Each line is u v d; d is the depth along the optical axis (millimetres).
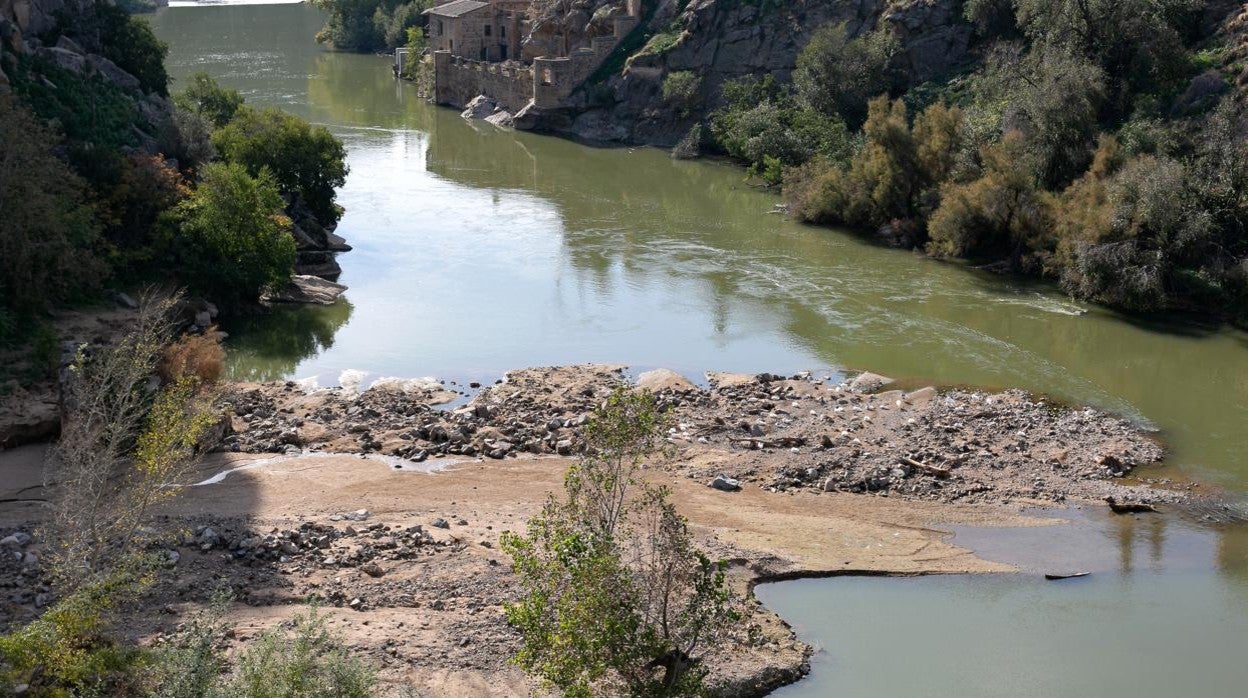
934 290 60688
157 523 31812
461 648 26375
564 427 42625
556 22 116875
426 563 30734
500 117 111375
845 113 88938
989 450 41094
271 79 132250
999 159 64125
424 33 149625
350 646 25859
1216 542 34781
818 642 28891
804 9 97875
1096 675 27844
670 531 23594
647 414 24812
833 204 73375
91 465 27750
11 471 37031
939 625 29891
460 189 83375
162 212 55594
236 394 45188
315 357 50812
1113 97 73188
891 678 27438
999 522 35719
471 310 57344
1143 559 33562
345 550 31125
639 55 103812
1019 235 63875
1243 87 67938
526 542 23172
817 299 59094
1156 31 72125
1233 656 28781
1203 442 42438
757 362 50469
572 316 56500
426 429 42031
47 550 28547
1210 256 57656
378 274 63156
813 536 34219
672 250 68125
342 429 42344
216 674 21812
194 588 28391
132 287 53188
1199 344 53281
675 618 22922
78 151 55875
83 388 33156
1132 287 56375
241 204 55062
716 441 41344
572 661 21266
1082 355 51562
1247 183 58406
